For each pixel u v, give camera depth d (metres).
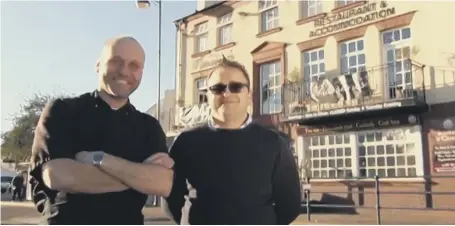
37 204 2.18
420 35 13.07
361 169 14.02
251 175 2.64
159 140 2.38
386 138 13.53
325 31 15.46
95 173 2.01
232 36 18.52
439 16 12.69
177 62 20.48
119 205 2.10
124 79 2.23
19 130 26.17
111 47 2.26
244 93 2.84
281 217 2.91
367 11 14.38
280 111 16.53
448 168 12.05
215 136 2.72
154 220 9.09
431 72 12.73
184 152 2.72
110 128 2.21
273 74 17.16
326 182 14.58
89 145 2.17
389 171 13.34
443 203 12.09
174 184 2.74
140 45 2.34
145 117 2.40
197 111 17.75
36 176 2.12
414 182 12.66
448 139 12.16
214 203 2.60
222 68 2.87
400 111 13.12
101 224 2.05
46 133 2.09
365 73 13.83
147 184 2.06
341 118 14.48
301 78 15.88
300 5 16.44
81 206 2.05
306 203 11.77
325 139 15.07
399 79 13.45
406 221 9.92
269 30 17.19
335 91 14.41
